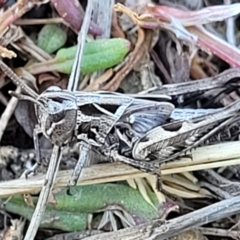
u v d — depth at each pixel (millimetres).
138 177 50
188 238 50
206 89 52
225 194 51
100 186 51
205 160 50
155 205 51
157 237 48
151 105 48
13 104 53
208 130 49
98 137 48
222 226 52
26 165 53
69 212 51
